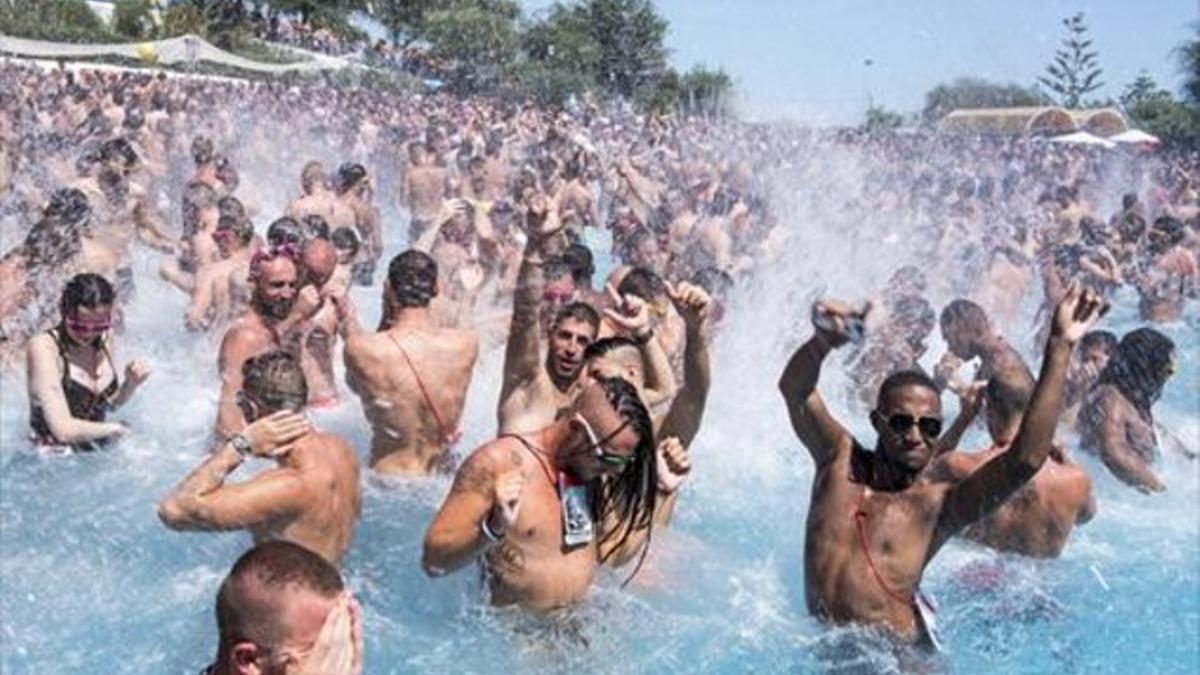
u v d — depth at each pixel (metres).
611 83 47.16
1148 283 13.88
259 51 50.25
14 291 8.30
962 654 5.19
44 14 46.12
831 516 4.90
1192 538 6.67
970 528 5.88
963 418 5.67
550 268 7.30
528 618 4.82
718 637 5.13
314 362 7.48
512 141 25.66
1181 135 47.50
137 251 12.92
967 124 41.97
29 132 18.83
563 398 5.78
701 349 5.25
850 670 4.79
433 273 6.64
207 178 14.26
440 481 6.52
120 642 5.05
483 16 48.09
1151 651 5.39
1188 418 9.70
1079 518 5.92
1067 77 67.12
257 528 5.02
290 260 6.91
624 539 4.94
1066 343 4.40
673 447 5.06
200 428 7.53
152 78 33.66
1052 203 18.78
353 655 2.52
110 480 6.62
